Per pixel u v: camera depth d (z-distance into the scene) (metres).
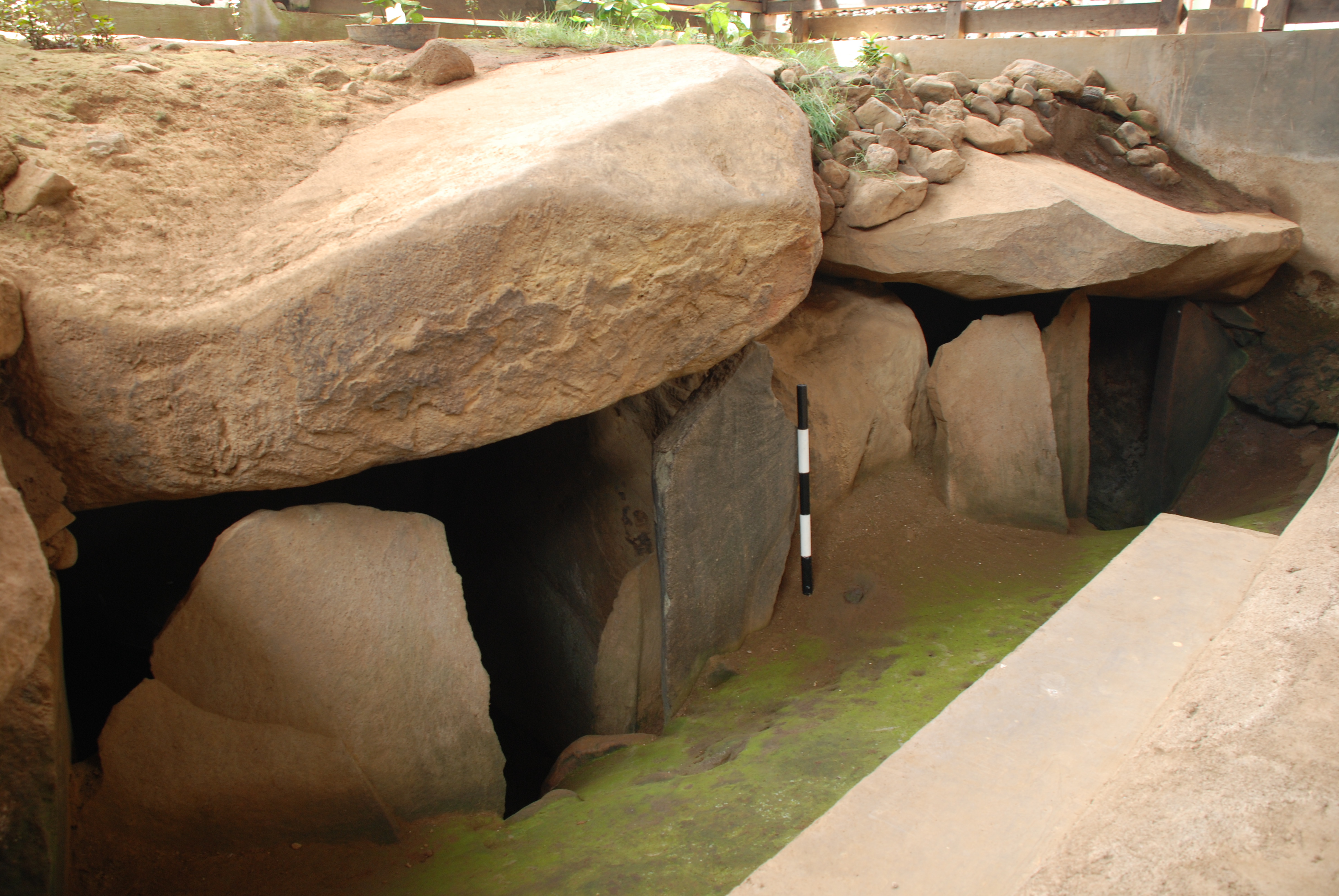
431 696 2.96
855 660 3.78
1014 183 4.59
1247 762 1.36
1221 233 4.85
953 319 5.61
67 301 2.37
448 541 5.17
